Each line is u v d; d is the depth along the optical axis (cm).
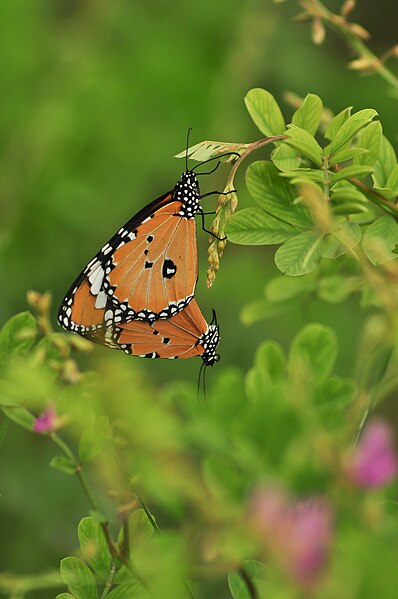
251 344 106
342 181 61
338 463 50
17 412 58
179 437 51
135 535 57
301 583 46
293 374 54
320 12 67
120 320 62
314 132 61
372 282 54
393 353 57
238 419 51
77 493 101
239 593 56
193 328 62
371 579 47
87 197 107
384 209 61
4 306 101
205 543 51
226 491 51
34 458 102
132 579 58
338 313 102
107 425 55
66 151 108
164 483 51
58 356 58
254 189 60
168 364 106
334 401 54
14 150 108
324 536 47
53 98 110
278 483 50
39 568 97
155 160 110
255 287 109
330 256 59
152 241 62
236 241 60
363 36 67
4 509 99
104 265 62
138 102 110
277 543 47
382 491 52
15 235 105
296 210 60
